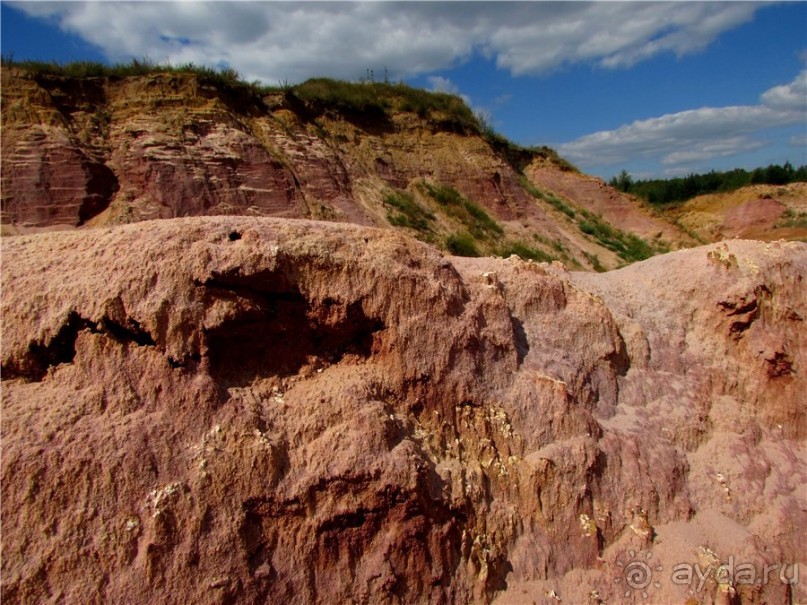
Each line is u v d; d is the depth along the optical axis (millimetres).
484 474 5922
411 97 23516
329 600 4699
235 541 4430
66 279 4898
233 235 5480
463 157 22922
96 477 4184
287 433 5066
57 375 4609
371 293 5871
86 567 3965
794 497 7418
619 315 8641
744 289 8672
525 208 24156
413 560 5094
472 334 6375
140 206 13602
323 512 4852
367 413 5289
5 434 4141
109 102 14984
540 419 6504
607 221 29359
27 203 12648
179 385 4742
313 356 5711
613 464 6656
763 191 43219
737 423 8000
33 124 13359
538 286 7766
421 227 18391
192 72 16219
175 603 4102
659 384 8047
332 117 20391
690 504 6891
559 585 5672
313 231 5918
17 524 3934
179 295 4906
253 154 15656
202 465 4520
